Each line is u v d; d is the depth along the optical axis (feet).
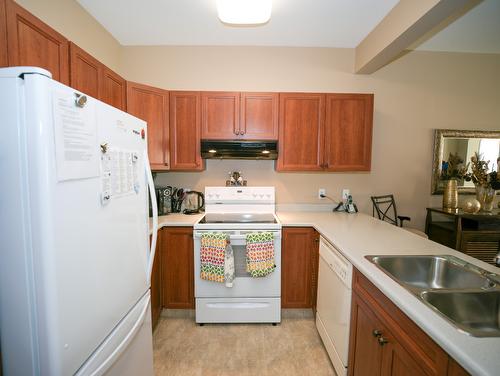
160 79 9.03
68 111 2.47
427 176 9.57
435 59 9.27
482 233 8.43
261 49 9.01
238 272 7.14
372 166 9.44
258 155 8.09
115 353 3.22
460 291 3.30
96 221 2.93
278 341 6.61
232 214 8.58
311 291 7.54
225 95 8.06
